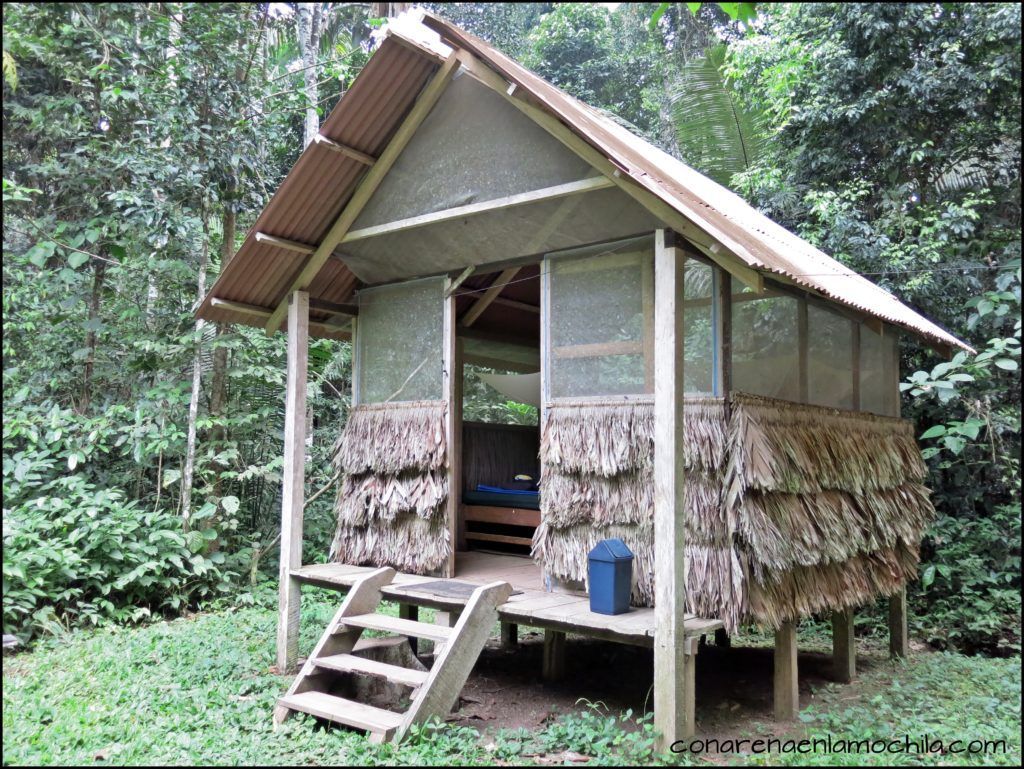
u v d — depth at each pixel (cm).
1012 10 797
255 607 754
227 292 577
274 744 400
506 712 494
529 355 819
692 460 436
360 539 589
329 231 565
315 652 461
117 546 678
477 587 493
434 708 416
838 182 916
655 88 1417
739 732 456
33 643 599
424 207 530
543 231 504
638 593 452
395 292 598
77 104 702
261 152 817
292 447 569
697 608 428
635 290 468
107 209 751
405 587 497
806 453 484
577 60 1480
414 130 527
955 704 521
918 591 828
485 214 513
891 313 573
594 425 473
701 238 405
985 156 880
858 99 873
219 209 823
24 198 666
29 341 733
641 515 450
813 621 798
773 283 507
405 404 576
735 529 418
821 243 865
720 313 444
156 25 691
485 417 1057
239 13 750
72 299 713
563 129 446
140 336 770
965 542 812
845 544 509
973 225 855
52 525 641
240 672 537
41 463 674
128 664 538
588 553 465
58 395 772
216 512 791
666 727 388
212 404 796
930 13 836
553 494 486
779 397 506
